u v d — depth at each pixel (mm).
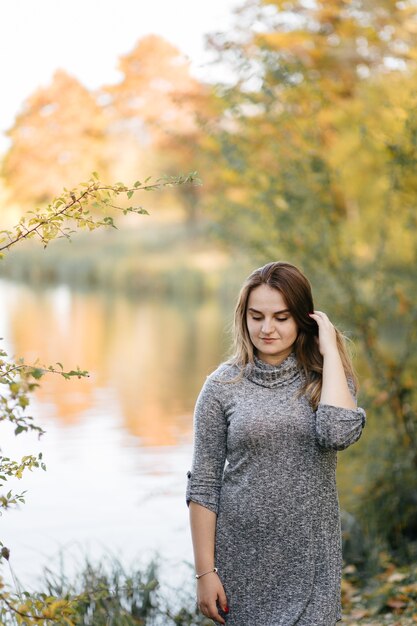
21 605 2502
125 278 42500
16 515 7305
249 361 2834
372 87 7684
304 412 2742
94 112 53406
